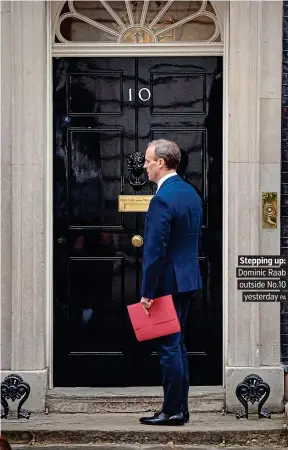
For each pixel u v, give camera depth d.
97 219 6.35
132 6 6.33
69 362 6.38
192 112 6.34
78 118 6.34
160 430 5.77
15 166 6.03
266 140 6.10
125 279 6.38
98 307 6.38
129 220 6.36
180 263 5.54
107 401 6.17
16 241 6.05
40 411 6.12
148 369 6.38
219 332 6.37
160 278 5.53
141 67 6.34
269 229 6.13
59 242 6.35
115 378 6.39
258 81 6.04
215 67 6.33
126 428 5.80
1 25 6.01
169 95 6.34
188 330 6.38
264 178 6.12
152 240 5.42
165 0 6.33
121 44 6.29
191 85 6.34
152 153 5.59
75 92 6.33
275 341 6.16
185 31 6.35
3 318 6.12
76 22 6.36
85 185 6.35
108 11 6.33
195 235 5.62
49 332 6.26
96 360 6.38
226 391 6.12
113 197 6.35
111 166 6.34
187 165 6.35
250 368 6.12
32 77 6.02
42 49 6.04
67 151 6.34
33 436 5.80
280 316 6.17
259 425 5.88
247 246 6.10
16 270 6.06
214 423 5.92
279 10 6.05
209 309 6.37
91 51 6.29
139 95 6.34
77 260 6.37
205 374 6.38
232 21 6.03
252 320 6.11
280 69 6.08
